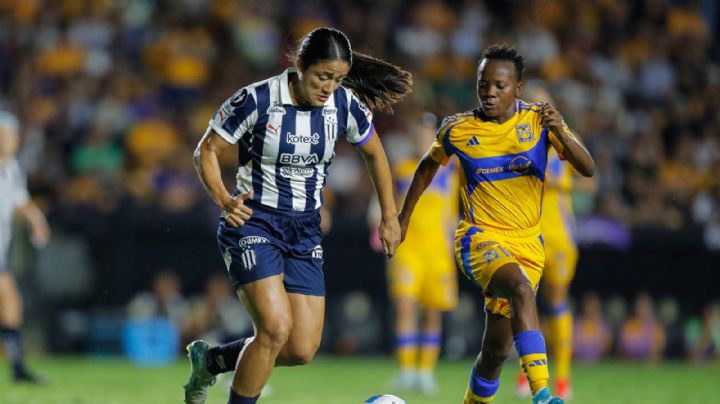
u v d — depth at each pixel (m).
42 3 65.56
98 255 48.66
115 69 62.50
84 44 64.31
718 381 41.19
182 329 48.28
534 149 21.38
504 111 21.47
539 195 21.72
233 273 20.00
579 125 66.62
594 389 36.81
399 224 21.75
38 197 51.81
